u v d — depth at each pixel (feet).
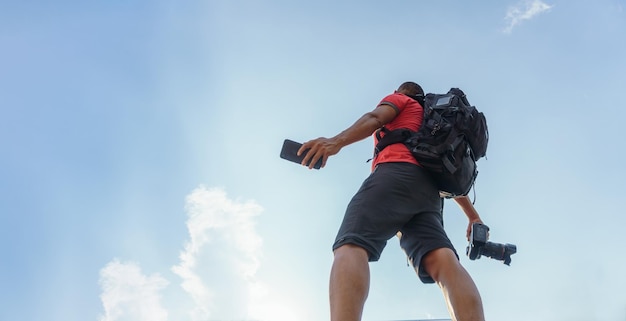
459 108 9.98
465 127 9.77
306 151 8.96
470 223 11.18
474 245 10.37
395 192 9.07
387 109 10.03
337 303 7.66
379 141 10.16
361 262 8.13
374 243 8.51
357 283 7.86
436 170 9.50
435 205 9.59
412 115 10.27
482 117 10.25
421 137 9.66
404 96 10.52
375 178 9.34
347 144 9.27
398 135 9.86
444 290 8.77
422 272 9.23
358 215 8.73
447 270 8.78
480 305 8.48
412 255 9.30
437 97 10.46
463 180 9.62
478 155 10.37
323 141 9.00
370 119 9.71
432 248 8.98
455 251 9.20
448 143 9.44
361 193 9.16
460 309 8.40
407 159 9.57
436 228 9.27
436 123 9.76
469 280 8.69
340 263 8.07
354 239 8.37
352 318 7.54
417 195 9.27
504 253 10.41
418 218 9.38
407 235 9.45
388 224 8.80
